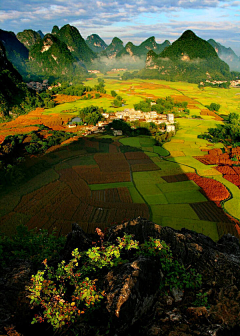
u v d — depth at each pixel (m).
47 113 176.25
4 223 56.19
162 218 58.16
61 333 10.98
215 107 193.38
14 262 14.72
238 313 11.38
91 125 150.50
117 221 56.44
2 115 158.12
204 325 10.91
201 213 60.38
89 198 67.50
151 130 138.25
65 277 12.70
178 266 13.10
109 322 10.95
